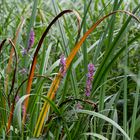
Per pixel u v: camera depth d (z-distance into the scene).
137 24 3.26
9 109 2.19
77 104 2.14
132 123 2.01
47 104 2.08
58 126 2.09
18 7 4.04
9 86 2.58
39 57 2.92
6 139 2.07
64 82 2.27
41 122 2.10
